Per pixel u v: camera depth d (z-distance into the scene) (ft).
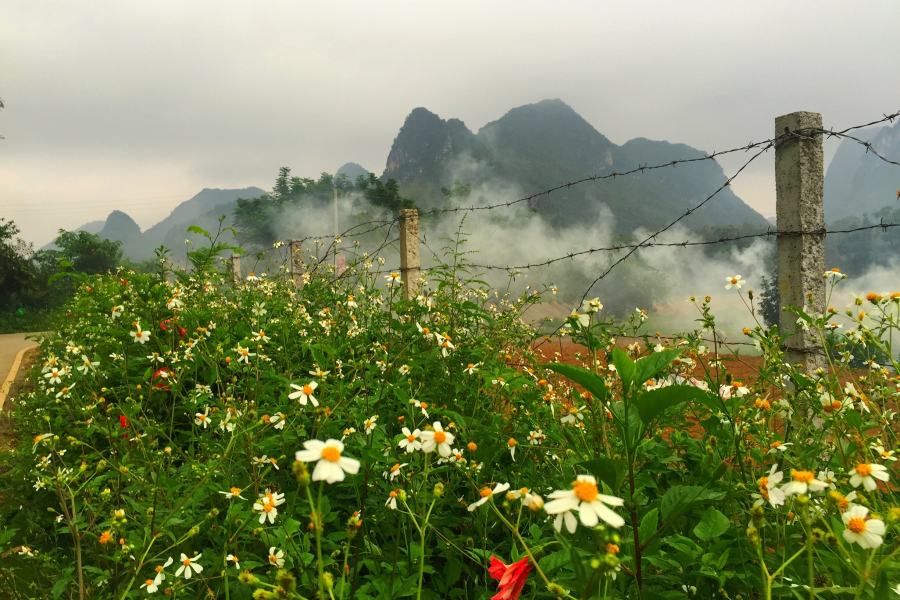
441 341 8.62
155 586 4.76
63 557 6.41
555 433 6.80
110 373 10.61
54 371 9.12
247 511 5.42
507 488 3.70
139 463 7.14
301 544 5.20
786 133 9.71
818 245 9.52
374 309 13.65
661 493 6.03
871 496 4.36
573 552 2.76
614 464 3.36
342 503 6.68
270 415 7.02
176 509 5.13
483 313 10.51
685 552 4.39
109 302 11.57
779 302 9.86
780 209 9.83
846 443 5.54
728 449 6.06
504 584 3.71
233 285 16.49
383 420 7.87
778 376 6.61
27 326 92.27
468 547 5.66
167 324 11.80
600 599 3.25
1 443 10.24
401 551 5.79
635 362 3.87
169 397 10.91
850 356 6.43
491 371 8.41
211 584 5.38
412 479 5.62
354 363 7.71
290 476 6.94
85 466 6.04
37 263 111.86
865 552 3.50
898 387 6.29
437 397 8.81
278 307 14.58
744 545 4.57
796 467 5.21
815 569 4.14
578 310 5.97
